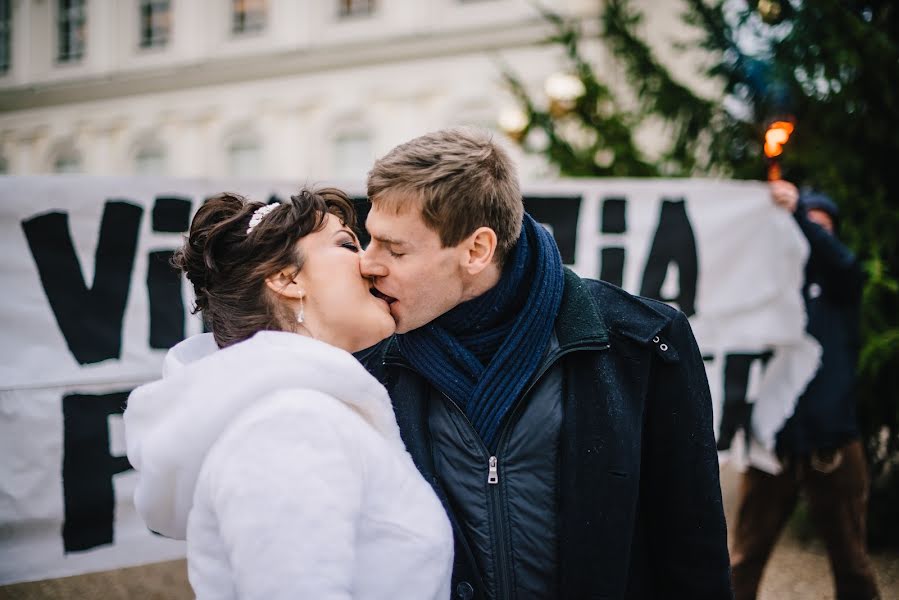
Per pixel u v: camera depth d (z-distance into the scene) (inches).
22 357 107.6
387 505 44.6
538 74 437.1
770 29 171.8
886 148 165.3
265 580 37.3
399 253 49.3
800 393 124.3
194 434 41.6
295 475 38.9
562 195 136.3
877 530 156.0
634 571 55.2
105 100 594.2
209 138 556.1
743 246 137.8
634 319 53.8
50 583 137.6
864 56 153.2
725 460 134.1
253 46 531.8
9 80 631.2
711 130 189.5
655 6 279.7
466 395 52.1
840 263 123.9
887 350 144.3
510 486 51.4
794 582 136.6
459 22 463.5
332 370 43.6
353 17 503.2
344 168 511.8
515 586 50.7
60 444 108.6
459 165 48.0
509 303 52.6
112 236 113.6
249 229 47.9
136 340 114.7
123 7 583.8
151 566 147.3
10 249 107.5
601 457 51.0
